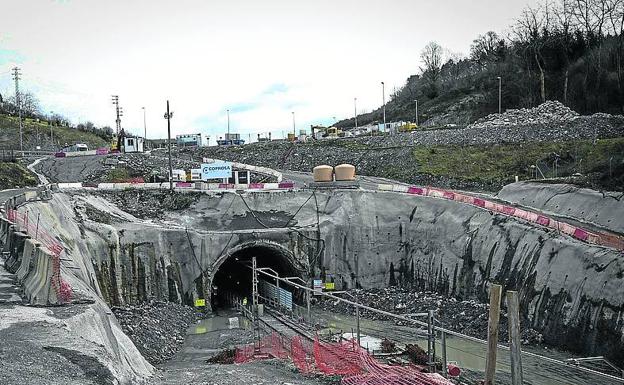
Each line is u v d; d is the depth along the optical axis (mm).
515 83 95062
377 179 62438
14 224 26219
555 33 91500
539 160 54438
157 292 39312
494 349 15352
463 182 55812
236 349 29672
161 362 27672
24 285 20953
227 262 50406
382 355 24828
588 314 26500
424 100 124812
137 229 39844
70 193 43812
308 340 29391
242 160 82500
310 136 100688
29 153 85438
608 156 48656
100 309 20469
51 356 14680
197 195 47469
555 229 32375
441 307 36625
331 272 44656
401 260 44875
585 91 78688
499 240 35781
